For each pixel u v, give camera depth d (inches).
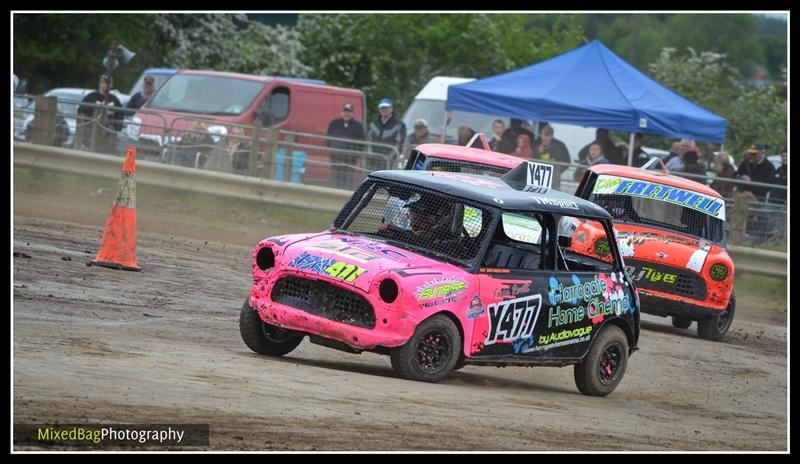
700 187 1232.2
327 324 684.1
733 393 927.0
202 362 670.5
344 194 1647.4
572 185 1662.2
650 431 682.2
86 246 1173.7
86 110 1654.8
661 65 3553.2
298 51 2898.6
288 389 621.0
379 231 751.7
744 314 1499.8
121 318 818.8
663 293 1166.3
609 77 1795.0
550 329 769.6
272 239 730.8
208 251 1316.4
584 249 1006.4
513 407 684.7
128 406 529.0
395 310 679.1
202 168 1652.3
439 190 752.3
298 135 1680.6
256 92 1791.3
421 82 2997.0
